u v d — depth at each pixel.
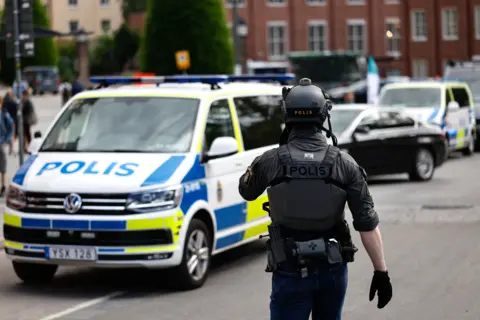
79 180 19.89
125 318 18.11
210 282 21.50
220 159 21.72
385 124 42.41
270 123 24.58
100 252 19.61
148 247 19.56
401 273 22.00
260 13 168.62
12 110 58.22
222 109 22.56
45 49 167.62
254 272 22.62
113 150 21.12
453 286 20.52
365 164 41.25
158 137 21.27
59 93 161.88
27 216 20.08
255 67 120.31
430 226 29.75
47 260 19.97
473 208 33.91
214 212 21.31
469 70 66.19
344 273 11.30
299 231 11.28
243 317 18.00
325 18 171.25
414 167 43.38
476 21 163.50
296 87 11.58
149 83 24.53
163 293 20.39
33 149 21.69
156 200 19.69
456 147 56.81
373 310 18.38
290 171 11.23
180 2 77.06
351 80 107.12
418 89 55.94
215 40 77.69
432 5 166.00
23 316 18.44
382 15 172.62
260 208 23.55
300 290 11.18
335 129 41.16
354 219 11.31
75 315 18.45
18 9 34.22
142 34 78.75
